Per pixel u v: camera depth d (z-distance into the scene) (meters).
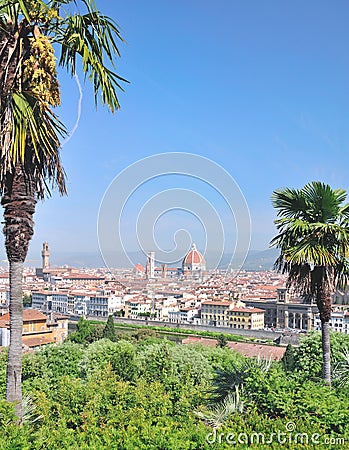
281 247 13.55
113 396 10.98
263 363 11.79
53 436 7.34
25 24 7.51
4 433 6.72
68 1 7.67
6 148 7.15
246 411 8.95
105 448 6.54
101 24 7.96
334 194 13.02
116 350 22.27
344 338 19.31
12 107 7.20
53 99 7.70
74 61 8.19
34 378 19.22
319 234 12.91
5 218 7.76
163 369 19.84
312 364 18.70
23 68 7.54
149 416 9.26
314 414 8.28
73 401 11.34
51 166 8.20
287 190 13.61
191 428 7.26
